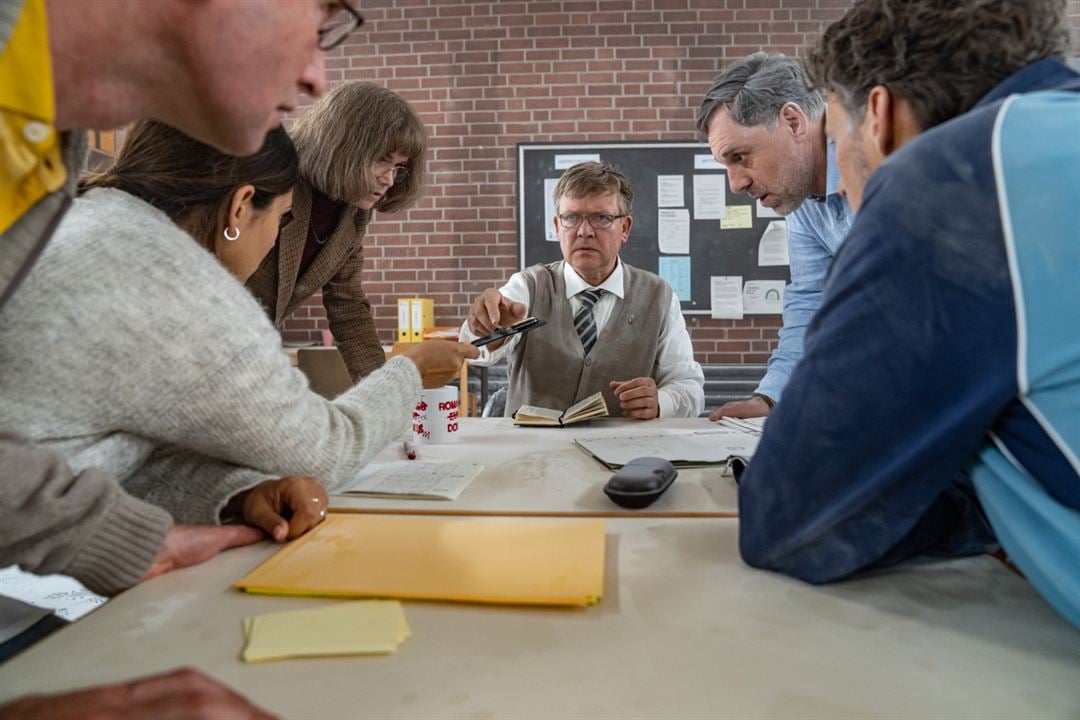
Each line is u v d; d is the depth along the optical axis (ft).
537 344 6.91
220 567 2.33
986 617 1.92
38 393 2.36
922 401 1.86
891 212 1.91
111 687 1.24
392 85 13.74
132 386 2.47
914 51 2.22
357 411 3.26
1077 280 1.69
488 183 13.73
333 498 3.15
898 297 1.88
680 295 13.39
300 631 1.78
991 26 2.13
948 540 2.29
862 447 1.96
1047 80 2.05
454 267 13.91
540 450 4.23
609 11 13.38
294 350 12.19
